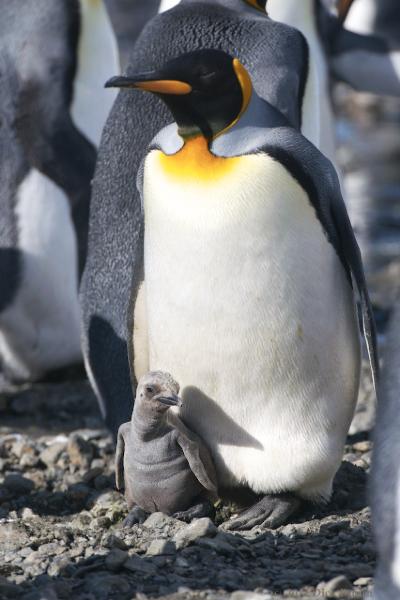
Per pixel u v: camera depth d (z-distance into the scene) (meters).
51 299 22.81
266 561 13.05
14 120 22.34
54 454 17.31
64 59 22.02
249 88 13.73
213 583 12.40
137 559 12.88
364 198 38.22
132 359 15.37
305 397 14.16
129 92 16.58
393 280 29.72
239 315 13.70
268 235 13.44
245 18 15.98
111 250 16.56
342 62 27.23
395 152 44.72
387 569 10.91
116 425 16.72
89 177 22.19
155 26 16.34
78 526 14.73
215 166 13.45
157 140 14.14
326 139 23.77
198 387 14.24
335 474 15.94
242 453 14.41
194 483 14.59
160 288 13.98
